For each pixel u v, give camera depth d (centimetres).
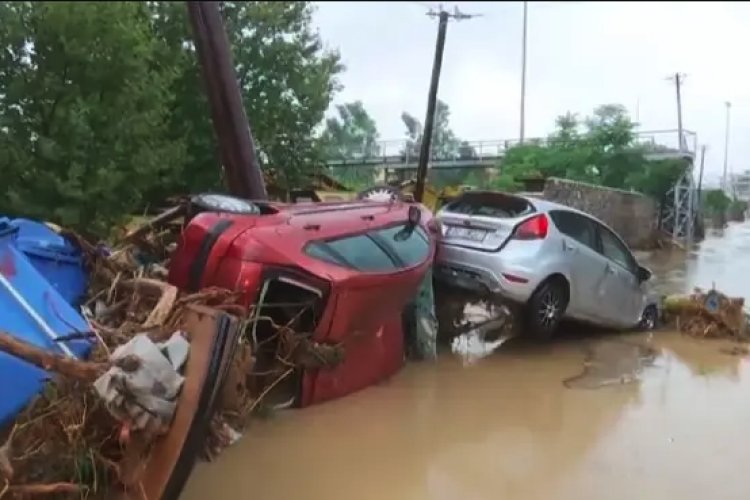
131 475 395
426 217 841
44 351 376
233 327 394
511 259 827
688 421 611
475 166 2006
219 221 646
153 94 1049
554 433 588
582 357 834
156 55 1350
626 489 481
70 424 394
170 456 384
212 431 521
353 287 630
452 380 736
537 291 835
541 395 688
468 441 570
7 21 910
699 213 941
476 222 862
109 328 490
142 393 375
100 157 966
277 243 625
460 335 903
